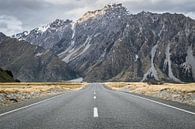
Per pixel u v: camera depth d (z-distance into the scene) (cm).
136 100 2633
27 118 1438
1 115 1571
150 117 1434
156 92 4316
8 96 3281
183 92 3678
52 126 1190
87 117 1453
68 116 1499
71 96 3453
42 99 2947
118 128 1128
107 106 2036
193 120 1322
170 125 1187
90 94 3931
